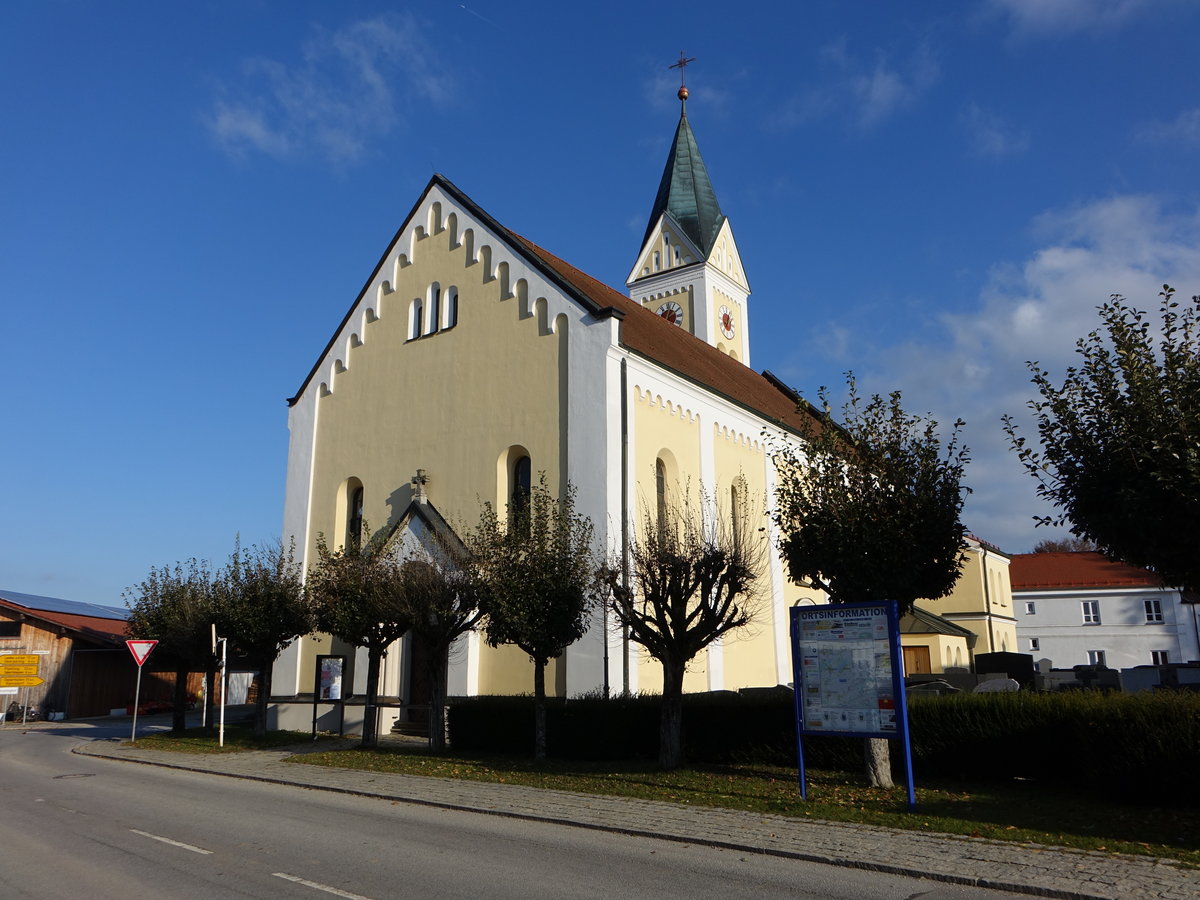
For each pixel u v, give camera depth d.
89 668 52.12
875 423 17.95
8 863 11.51
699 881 10.50
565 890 10.05
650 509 27.59
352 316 35.03
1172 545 12.76
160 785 19.69
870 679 15.30
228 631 29.72
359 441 33.59
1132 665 72.75
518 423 28.92
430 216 33.47
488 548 22.97
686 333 46.06
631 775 19.19
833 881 10.55
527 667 26.97
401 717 30.12
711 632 20.67
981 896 9.94
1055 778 16.83
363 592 24.50
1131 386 13.13
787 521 18.86
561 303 28.69
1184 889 9.90
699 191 55.78
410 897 9.77
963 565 17.83
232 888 10.16
